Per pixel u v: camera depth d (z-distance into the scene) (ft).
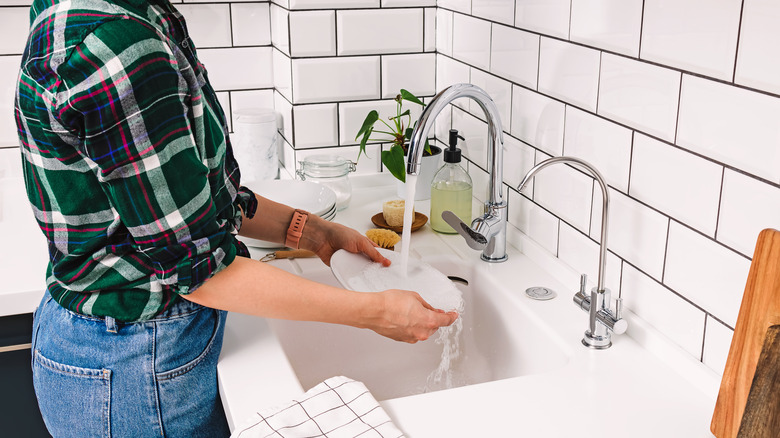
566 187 4.04
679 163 3.10
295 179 5.56
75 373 3.14
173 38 3.01
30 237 4.93
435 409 3.05
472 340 4.50
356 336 4.42
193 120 2.92
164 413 3.26
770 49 2.56
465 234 4.25
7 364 4.35
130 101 2.55
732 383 2.75
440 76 5.75
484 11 4.79
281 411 2.85
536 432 2.90
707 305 3.06
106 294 3.03
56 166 2.72
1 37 5.64
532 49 4.22
